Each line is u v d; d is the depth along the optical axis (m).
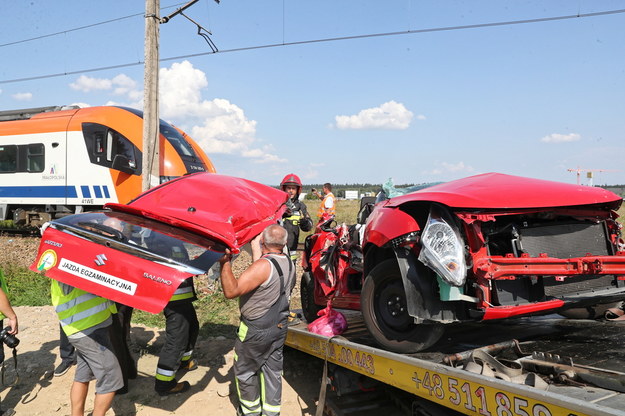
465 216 3.36
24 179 16.19
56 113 16.05
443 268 3.26
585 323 4.51
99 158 14.69
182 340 4.77
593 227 3.80
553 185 3.83
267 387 4.02
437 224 3.39
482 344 4.00
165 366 4.71
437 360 3.58
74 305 3.76
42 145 15.75
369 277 4.00
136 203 4.23
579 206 3.75
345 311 6.21
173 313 4.72
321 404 4.05
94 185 14.84
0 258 11.98
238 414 4.23
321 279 5.45
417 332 3.69
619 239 3.90
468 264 3.35
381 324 3.93
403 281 3.56
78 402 3.92
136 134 14.34
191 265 3.53
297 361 5.74
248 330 3.88
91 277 3.57
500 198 3.46
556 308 3.44
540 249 3.55
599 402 2.60
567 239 3.66
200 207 4.09
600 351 3.55
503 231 3.48
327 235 5.49
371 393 4.45
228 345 6.31
